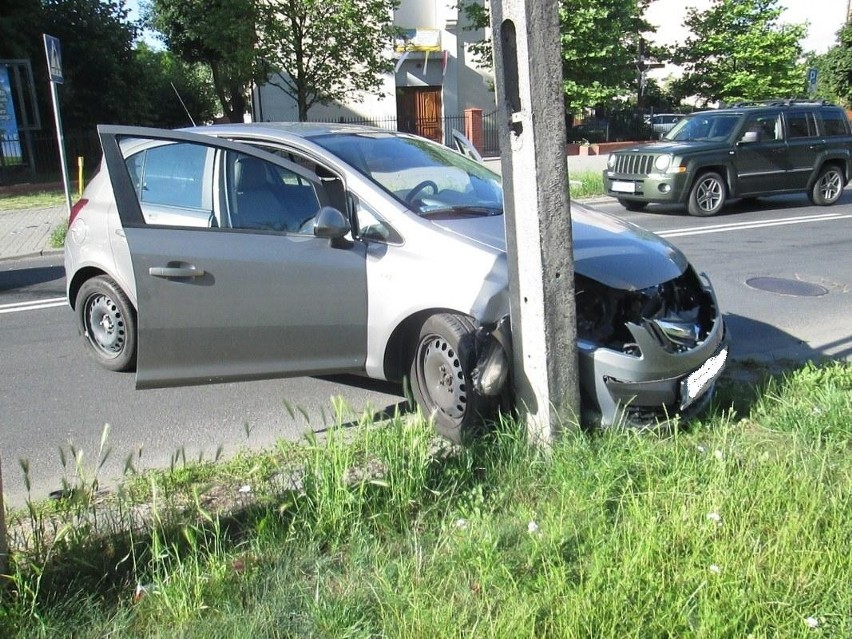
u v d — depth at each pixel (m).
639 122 26.89
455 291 4.36
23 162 23.62
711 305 4.88
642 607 2.80
